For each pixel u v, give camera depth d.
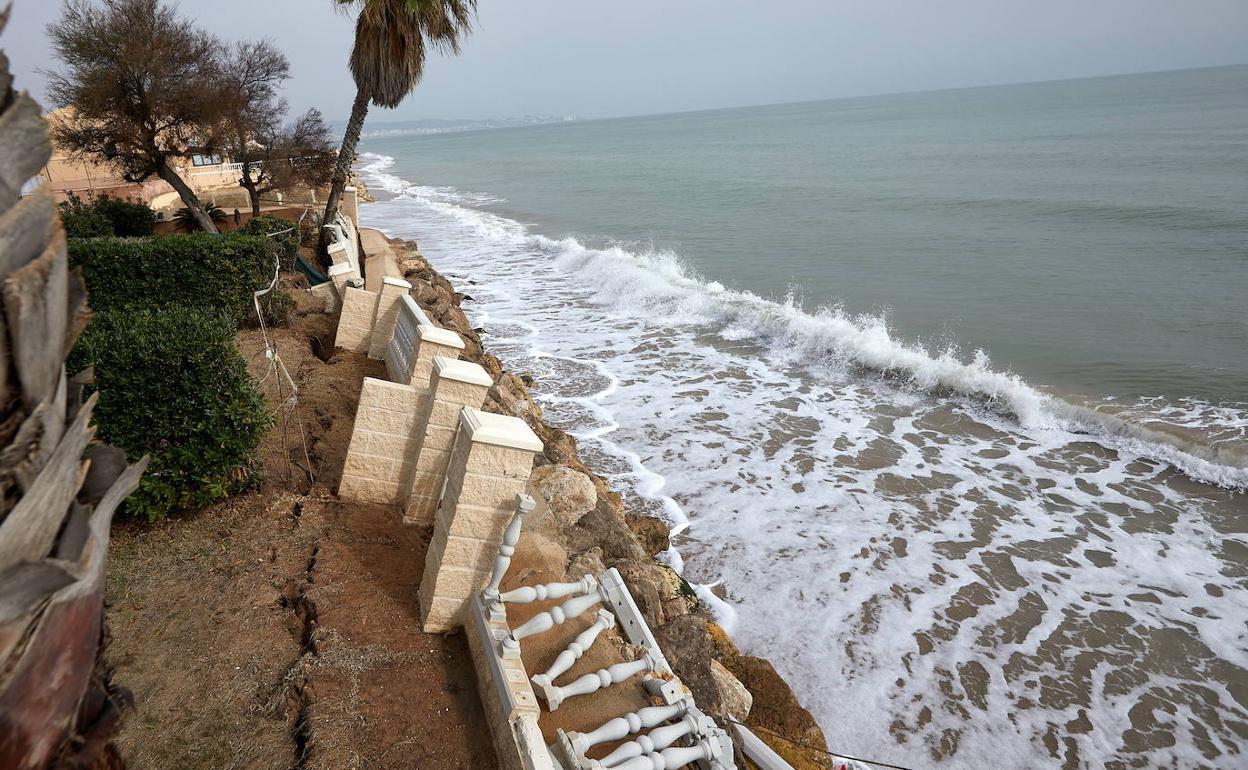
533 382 15.62
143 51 19.42
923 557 9.74
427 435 6.00
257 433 6.30
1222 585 9.15
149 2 20.23
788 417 14.18
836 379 16.16
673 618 6.60
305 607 4.96
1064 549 9.94
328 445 7.55
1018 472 12.09
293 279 16.16
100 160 21.75
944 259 26.67
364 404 6.18
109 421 5.64
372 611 4.97
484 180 73.69
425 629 4.84
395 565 5.59
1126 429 13.17
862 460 12.46
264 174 27.91
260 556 5.53
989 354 17.38
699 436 13.27
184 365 5.83
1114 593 9.03
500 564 4.59
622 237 34.47
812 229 33.88
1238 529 10.30
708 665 6.09
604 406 14.64
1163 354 16.64
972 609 8.73
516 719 3.89
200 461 5.84
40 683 1.49
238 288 12.23
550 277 26.45
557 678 4.71
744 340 18.75
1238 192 34.12
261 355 10.23
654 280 23.52
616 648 5.23
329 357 10.82
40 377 1.50
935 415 14.32
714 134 137.75
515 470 4.53
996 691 7.54
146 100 20.03
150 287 11.82
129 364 5.64
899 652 8.03
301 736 3.98
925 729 7.07
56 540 1.58
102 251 11.58
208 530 5.79
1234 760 6.77
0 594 1.34
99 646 1.88
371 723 4.10
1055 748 6.89
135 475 1.81
